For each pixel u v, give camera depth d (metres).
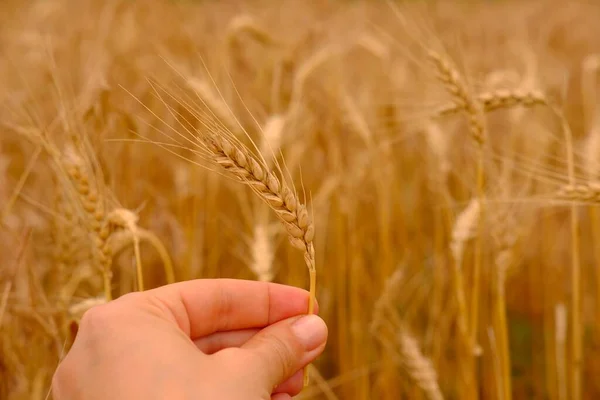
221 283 0.35
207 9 1.05
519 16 1.24
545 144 0.62
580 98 0.92
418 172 0.72
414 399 0.55
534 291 0.72
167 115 0.70
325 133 0.66
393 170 0.64
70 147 0.38
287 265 0.66
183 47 0.87
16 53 0.90
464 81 0.46
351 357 0.60
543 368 0.64
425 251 0.67
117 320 0.30
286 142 0.61
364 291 0.64
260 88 0.69
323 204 0.63
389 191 0.64
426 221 0.72
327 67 0.68
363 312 0.62
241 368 0.30
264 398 0.30
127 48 0.86
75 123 0.40
